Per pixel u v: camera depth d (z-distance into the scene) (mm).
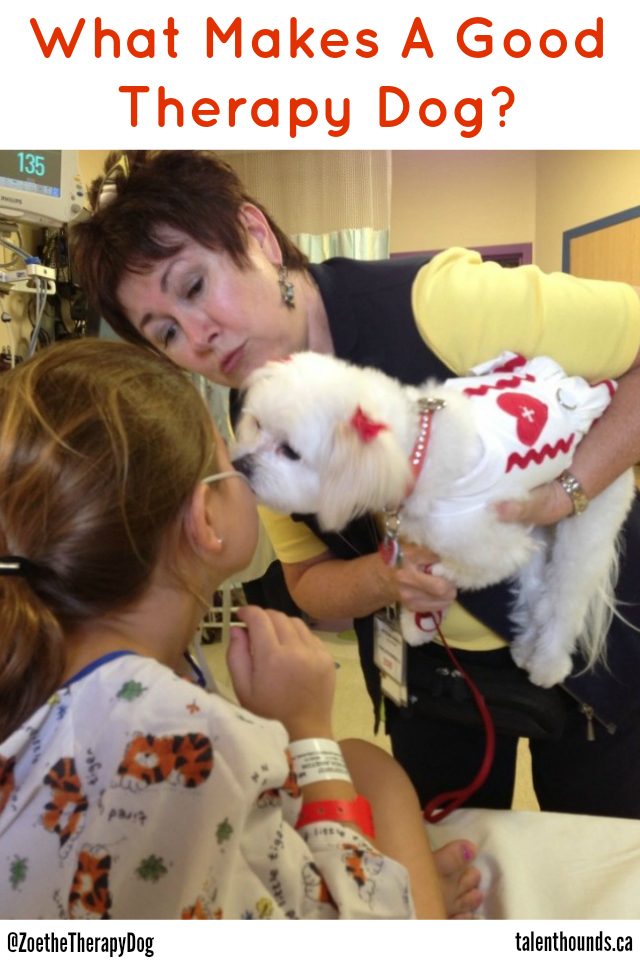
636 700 1040
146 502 545
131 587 547
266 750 487
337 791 593
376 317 959
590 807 1114
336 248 3066
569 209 3719
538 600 1045
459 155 4066
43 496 521
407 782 790
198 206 853
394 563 912
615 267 3387
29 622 491
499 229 4109
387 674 1067
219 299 883
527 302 922
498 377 942
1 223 1708
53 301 1881
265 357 969
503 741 1151
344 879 517
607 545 1021
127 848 429
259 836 482
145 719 461
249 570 2197
